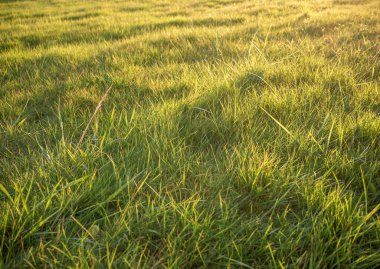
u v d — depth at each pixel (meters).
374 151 2.39
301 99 3.18
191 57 5.41
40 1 20.31
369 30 6.20
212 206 1.96
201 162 2.37
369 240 1.69
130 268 1.56
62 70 5.16
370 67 4.11
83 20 11.41
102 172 2.25
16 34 8.95
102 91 4.04
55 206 1.94
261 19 8.91
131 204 1.97
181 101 3.35
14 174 2.29
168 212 1.89
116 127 2.91
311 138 2.50
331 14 8.71
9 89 4.35
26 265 1.58
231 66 4.40
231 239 1.66
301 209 1.96
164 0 17.36
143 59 5.48
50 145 2.72
